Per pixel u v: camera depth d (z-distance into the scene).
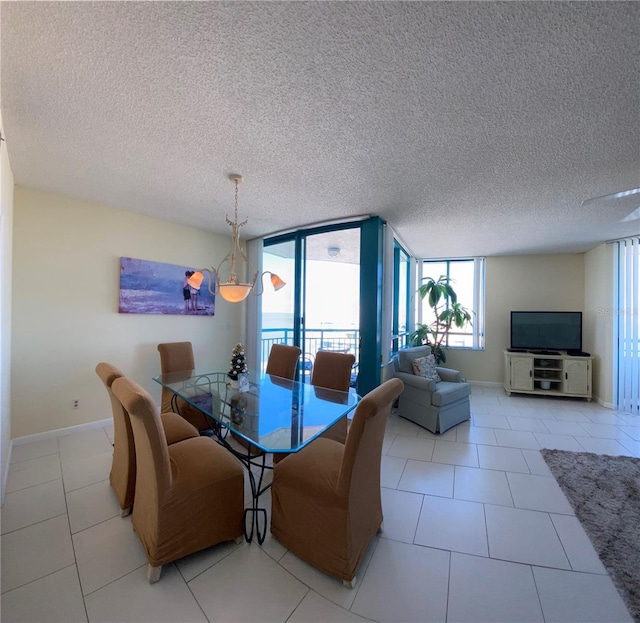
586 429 3.38
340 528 1.40
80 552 1.57
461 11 1.08
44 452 2.62
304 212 3.27
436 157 2.07
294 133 1.84
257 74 1.38
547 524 1.84
